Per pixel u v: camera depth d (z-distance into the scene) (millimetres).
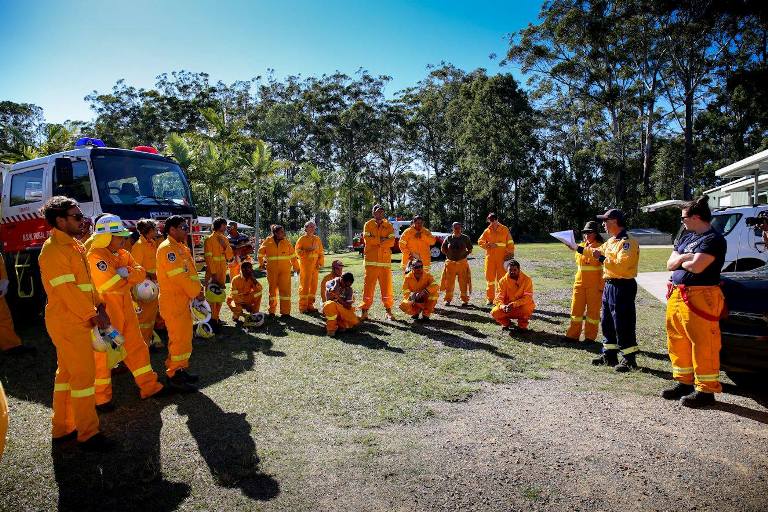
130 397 4816
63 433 3850
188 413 4383
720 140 40938
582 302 6664
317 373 5461
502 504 2883
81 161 8125
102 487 3180
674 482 3100
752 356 4480
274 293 8680
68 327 3631
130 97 54562
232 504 2941
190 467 3402
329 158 54094
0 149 28156
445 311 9086
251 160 28844
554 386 4984
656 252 22016
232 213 44594
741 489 3012
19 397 4902
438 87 51031
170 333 4840
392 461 3426
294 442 3764
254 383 5152
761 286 4605
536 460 3404
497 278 9633
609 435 3787
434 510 2838
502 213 45500
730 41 35188
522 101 40156
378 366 5699
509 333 7246
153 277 6324
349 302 7348
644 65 36438
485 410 4355
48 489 3168
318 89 51781
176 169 9281
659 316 8375
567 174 44406
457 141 44250
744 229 9023
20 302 8086
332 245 35500
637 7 33969
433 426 4031
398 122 50188
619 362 5699
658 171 42156
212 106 51500
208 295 7254
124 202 8172
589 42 35906
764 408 4316
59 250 3621
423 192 51469
